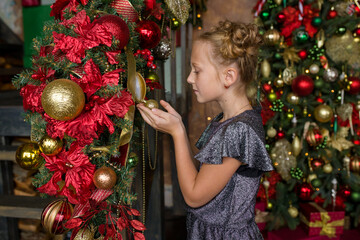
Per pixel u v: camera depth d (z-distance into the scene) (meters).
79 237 0.68
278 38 1.73
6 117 1.42
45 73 0.62
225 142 0.74
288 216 1.92
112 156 0.71
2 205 1.17
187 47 2.05
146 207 1.05
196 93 0.80
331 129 1.88
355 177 1.83
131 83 0.68
